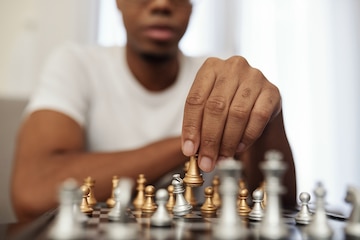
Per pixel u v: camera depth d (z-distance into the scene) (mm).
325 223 391
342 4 2488
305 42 2418
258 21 2387
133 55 1292
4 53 2238
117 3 1192
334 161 2410
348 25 2488
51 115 1118
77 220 382
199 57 1521
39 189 907
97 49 1407
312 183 2385
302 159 2391
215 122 592
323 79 2426
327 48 2445
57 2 2199
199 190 854
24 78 2193
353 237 376
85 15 2219
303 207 495
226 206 372
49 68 1302
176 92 1353
